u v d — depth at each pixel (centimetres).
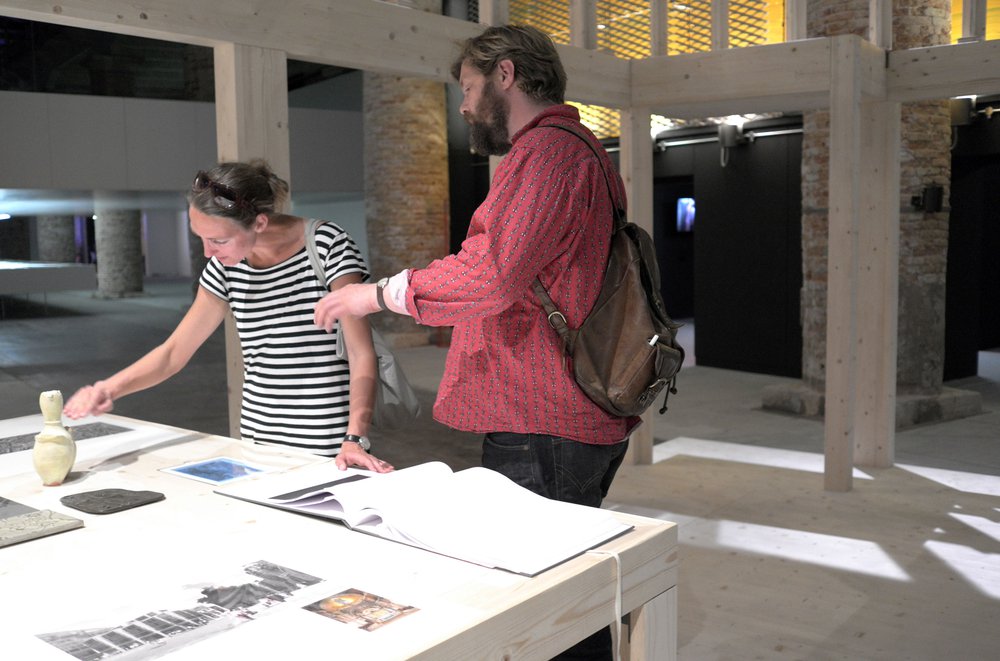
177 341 240
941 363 704
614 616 142
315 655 108
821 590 362
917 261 688
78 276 1302
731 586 367
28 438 230
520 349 187
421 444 618
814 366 721
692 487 511
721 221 955
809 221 716
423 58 418
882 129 538
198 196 206
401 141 1148
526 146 177
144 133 1164
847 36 471
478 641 117
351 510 154
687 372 945
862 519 451
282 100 357
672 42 897
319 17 369
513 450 191
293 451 215
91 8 296
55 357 1020
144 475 194
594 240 184
